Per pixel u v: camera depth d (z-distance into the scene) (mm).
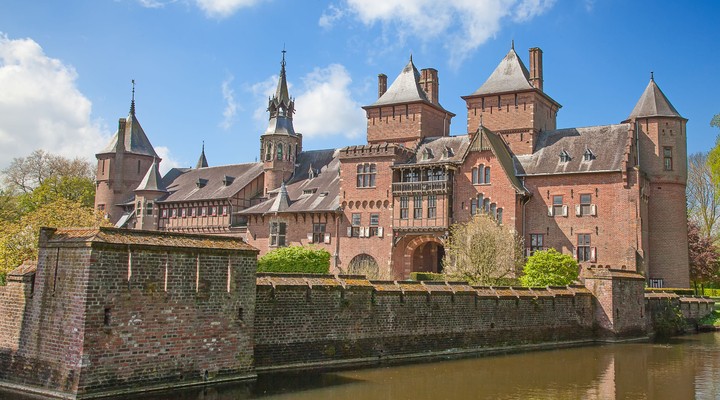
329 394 22672
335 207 65125
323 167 73188
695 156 79500
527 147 60594
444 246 56531
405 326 31219
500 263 48969
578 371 29078
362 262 60969
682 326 48062
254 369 24438
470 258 48562
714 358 33344
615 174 54188
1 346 21750
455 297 33531
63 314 20094
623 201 53594
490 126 62812
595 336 40750
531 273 45438
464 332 33812
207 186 78500
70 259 20250
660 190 57062
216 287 23141
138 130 87875
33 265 22062
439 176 60500
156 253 21375
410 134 67188
